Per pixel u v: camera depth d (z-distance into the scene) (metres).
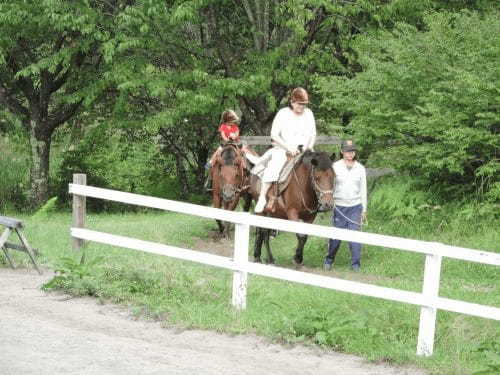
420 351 7.81
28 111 22.47
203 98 17.97
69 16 18.14
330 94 18.84
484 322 8.84
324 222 16.30
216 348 7.70
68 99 20.11
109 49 18.19
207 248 14.44
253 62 19.44
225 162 14.66
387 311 9.20
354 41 18.50
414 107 14.03
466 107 13.48
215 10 20.03
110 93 22.84
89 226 15.71
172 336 8.05
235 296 9.17
